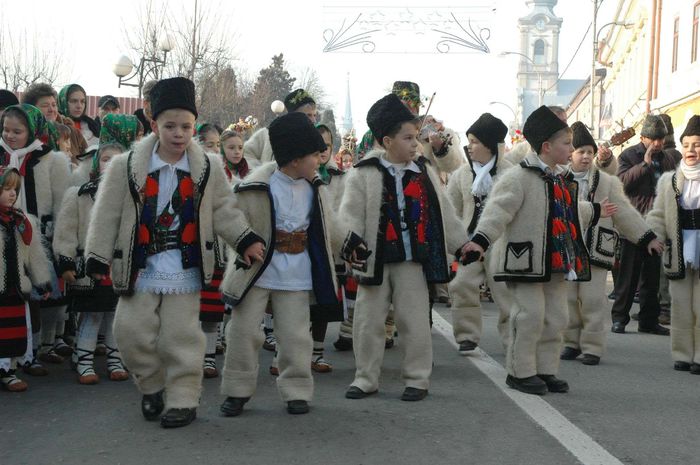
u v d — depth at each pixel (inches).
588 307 298.2
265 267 212.5
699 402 239.8
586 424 213.5
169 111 201.6
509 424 211.8
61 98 392.2
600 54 1886.1
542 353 251.8
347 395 239.3
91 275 204.5
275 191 218.1
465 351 308.0
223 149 332.5
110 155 265.6
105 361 298.5
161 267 203.9
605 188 293.9
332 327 379.9
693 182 284.8
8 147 275.7
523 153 330.0
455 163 319.9
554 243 243.3
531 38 4736.7
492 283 301.3
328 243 221.6
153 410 213.0
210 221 208.8
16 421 215.0
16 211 249.9
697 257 281.1
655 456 187.8
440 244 238.5
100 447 191.6
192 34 1184.2
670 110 1106.7
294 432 203.3
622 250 376.5
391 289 241.4
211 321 270.8
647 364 299.3
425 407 228.5
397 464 180.5
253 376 219.0
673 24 1094.4
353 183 240.7
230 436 199.8
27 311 253.6
